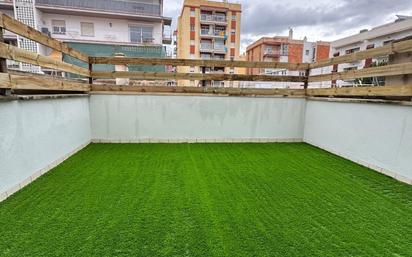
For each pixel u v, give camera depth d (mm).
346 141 3980
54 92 3682
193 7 32375
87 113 4512
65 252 1595
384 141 3256
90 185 2684
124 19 20375
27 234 1778
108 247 1656
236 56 34844
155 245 1693
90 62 4590
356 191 2695
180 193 2539
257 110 5059
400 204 2406
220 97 4902
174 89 4746
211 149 4402
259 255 1617
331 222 2053
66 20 19266
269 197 2502
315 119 4855
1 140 2279
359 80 5793
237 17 34062
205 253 1622
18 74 2541
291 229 1931
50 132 3195
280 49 39344
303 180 2990
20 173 2580
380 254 1658
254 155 4066
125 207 2213
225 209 2229
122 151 4121
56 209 2148
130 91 4648
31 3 17641
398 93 2998
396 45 3154
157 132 4844
